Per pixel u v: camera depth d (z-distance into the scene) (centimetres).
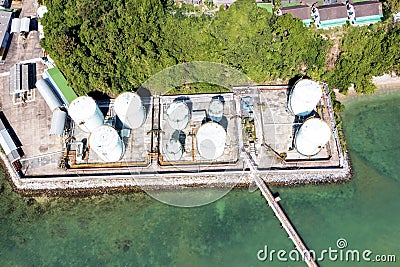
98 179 4806
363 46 5300
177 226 4666
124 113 4791
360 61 5281
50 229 4691
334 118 5134
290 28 5081
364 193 4791
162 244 4572
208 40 5147
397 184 4834
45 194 4847
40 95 5288
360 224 4622
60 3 5228
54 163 4878
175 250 4541
